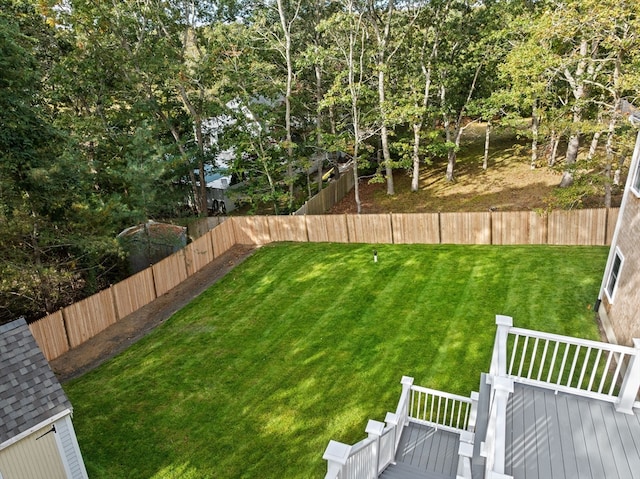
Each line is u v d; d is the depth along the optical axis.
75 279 18.83
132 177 18.50
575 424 6.37
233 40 23.17
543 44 18.91
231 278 19.25
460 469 6.85
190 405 11.61
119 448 10.38
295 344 13.82
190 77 24.02
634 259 10.63
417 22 25.66
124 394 12.29
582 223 17.72
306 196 29.77
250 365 13.03
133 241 19.61
